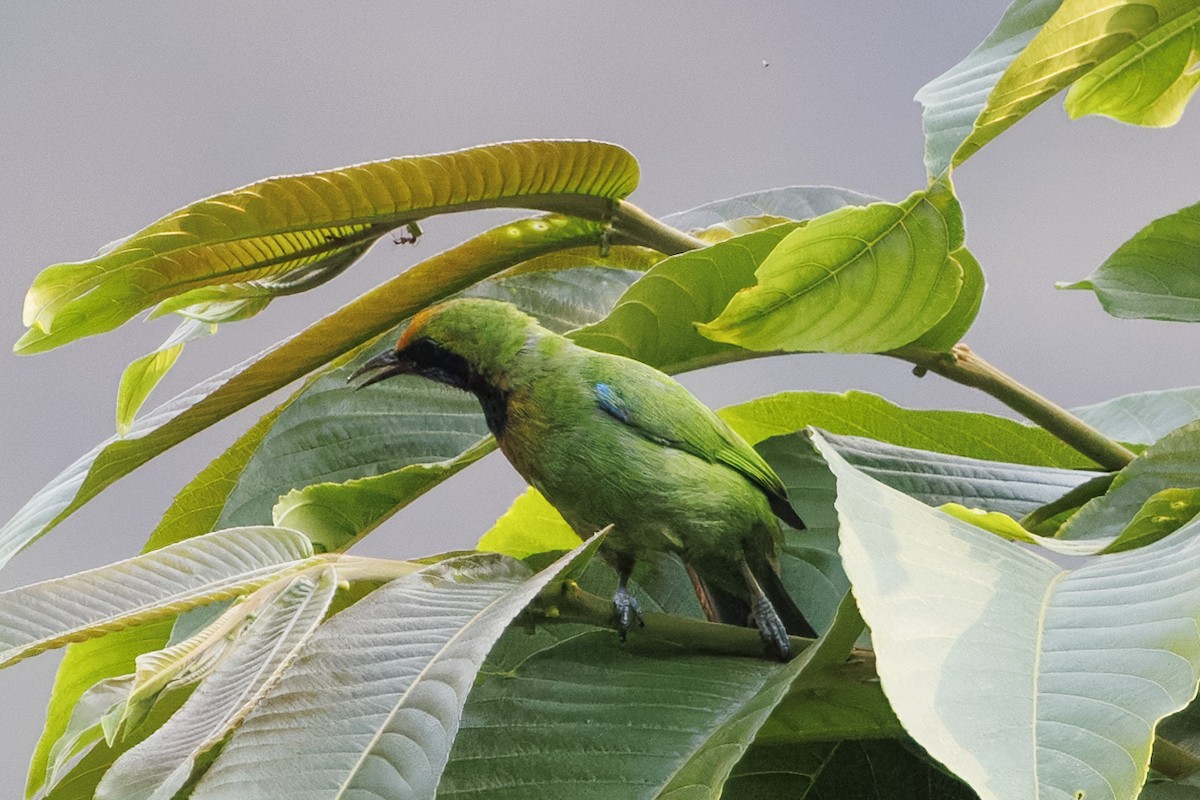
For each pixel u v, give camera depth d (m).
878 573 3.36
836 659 4.55
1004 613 3.35
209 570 4.36
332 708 3.65
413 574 4.25
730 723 4.27
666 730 4.46
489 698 4.67
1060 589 3.57
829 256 5.21
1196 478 5.15
